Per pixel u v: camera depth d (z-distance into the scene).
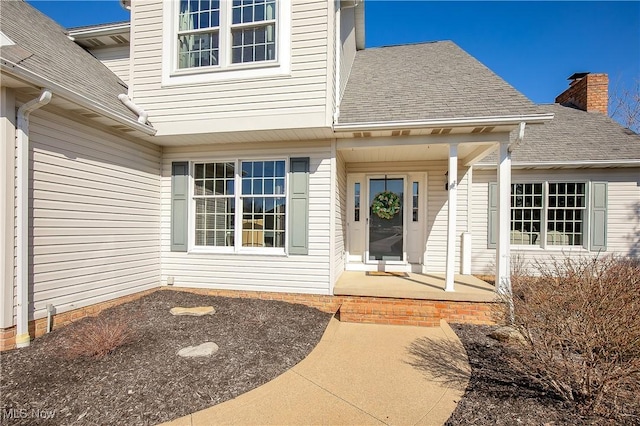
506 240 5.68
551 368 2.87
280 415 2.74
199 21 6.11
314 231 6.16
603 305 2.70
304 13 5.68
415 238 7.81
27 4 6.83
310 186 6.23
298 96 5.65
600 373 2.67
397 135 5.98
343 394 3.10
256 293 6.33
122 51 7.52
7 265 3.87
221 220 6.71
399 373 3.54
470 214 7.64
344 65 6.96
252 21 5.89
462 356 4.02
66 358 3.56
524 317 3.04
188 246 6.62
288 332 4.67
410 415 2.75
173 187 6.72
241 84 5.84
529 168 8.21
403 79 6.95
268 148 6.40
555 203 8.30
